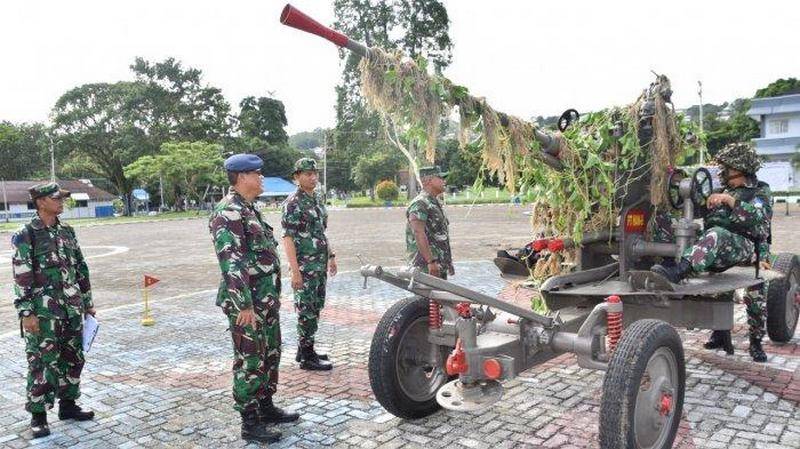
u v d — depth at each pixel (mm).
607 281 4793
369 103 3607
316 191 5895
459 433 4266
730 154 4988
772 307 5977
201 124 63500
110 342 7098
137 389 5391
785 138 52031
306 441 4203
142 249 20891
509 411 4645
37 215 4449
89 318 4555
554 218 4910
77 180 67375
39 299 4359
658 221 5004
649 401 3633
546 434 4211
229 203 4109
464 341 3838
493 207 41250
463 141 3875
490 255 15188
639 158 4723
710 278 4770
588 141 4633
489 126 3812
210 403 5012
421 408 4457
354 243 19750
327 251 5895
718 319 4648
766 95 61438
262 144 81312
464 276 11383
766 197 4992
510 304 3809
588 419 4457
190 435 4371
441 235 5961
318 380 5512
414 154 3666
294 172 5676
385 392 4258
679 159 5109
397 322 4324
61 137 58906
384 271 3568
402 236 22250
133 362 6246
